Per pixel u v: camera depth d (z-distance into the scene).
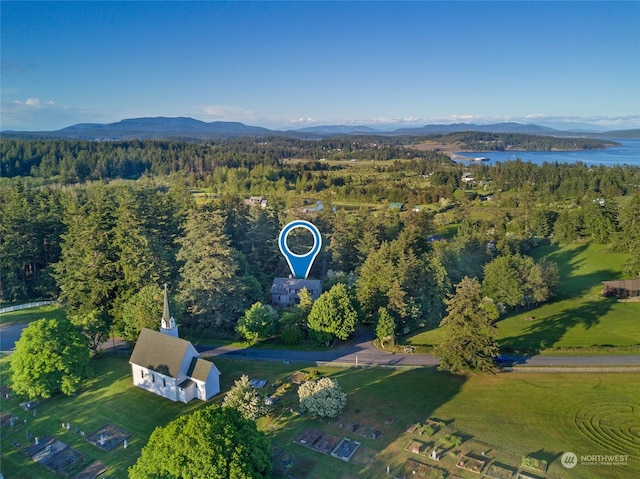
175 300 66.12
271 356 62.44
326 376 56.84
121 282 68.44
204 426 34.66
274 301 83.88
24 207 90.19
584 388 53.84
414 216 126.50
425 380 55.88
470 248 98.38
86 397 51.59
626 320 75.19
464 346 56.41
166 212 98.56
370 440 43.53
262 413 45.59
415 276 77.31
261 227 96.75
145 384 53.44
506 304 82.62
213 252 68.75
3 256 82.69
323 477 38.56
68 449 42.50
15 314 77.31
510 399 51.44
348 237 99.81
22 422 46.72
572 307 82.69
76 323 61.72
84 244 69.88
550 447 42.91
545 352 63.47
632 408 49.59
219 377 56.22
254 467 35.47
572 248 118.44
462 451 41.97
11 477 38.91
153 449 35.09
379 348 65.25
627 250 110.31
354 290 73.69
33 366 49.34
